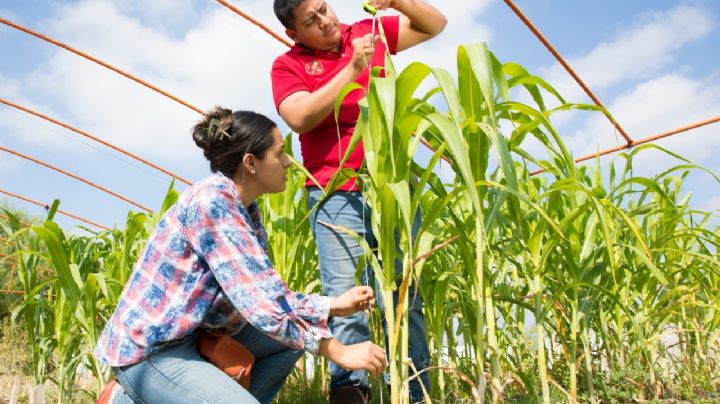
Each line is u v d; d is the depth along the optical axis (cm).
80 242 323
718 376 262
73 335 307
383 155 146
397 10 204
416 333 187
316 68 197
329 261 192
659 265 251
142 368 134
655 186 204
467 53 137
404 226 151
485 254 176
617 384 231
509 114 163
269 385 172
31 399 235
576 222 202
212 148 147
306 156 204
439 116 130
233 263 132
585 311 207
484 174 160
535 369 255
